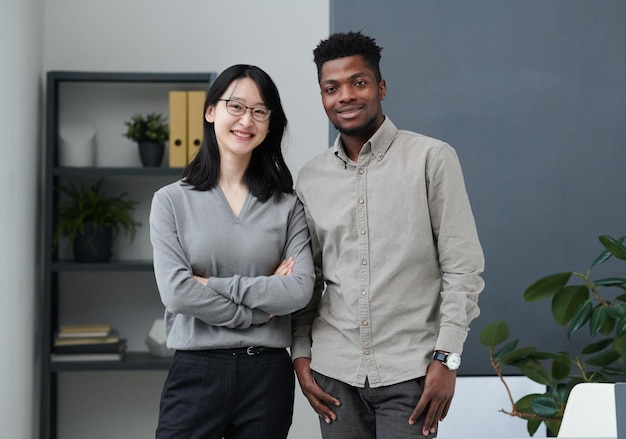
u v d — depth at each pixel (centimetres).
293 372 252
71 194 399
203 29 416
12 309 344
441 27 404
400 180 236
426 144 238
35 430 392
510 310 401
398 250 235
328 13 419
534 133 405
